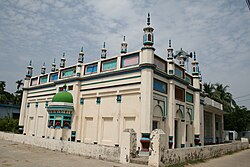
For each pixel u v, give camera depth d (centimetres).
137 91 1391
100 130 1568
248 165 1248
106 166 1001
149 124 1270
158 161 974
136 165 1014
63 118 1719
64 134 1706
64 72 2012
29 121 2361
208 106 2298
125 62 1511
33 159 1150
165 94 1512
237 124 4278
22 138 1881
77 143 1363
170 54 1616
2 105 3509
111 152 1166
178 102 1633
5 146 1627
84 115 1722
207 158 1458
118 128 1452
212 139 2616
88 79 1744
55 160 1133
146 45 1400
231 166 1193
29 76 2517
